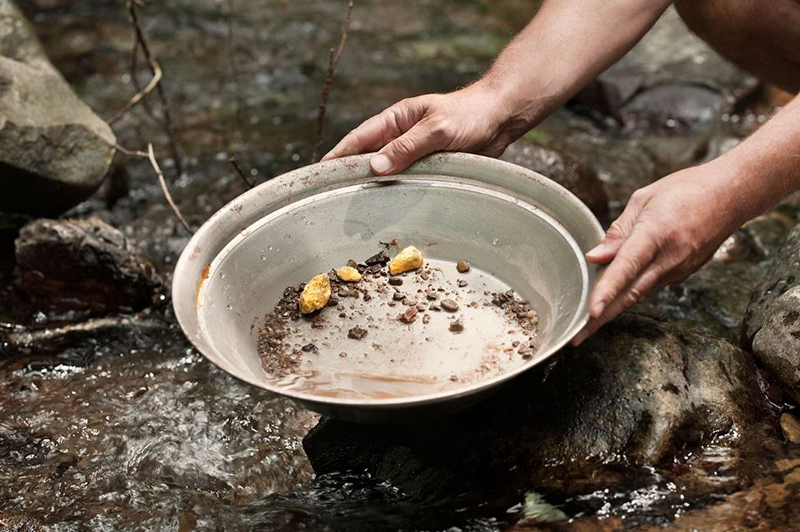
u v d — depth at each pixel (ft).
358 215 5.81
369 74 12.41
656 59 12.19
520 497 4.93
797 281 5.98
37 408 6.48
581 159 10.41
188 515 5.24
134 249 7.81
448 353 5.08
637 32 6.22
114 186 9.38
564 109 11.99
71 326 7.45
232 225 5.33
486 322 5.30
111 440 6.10
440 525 4.88
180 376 6.83
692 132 11.26
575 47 6.13
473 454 5.19
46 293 7.72
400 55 13.02
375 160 5.74
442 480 5.17
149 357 7.09
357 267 5.80
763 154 4.99
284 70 12.46
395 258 5.73
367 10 14.40
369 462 5.48
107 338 7.34
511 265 5.53
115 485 5.64
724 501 4.73
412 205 5.82
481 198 5.66
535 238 5.38
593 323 4.67
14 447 6.05
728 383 5.34
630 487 4.86
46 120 7.91
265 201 5.51
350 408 4.28
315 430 5.65
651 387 5.15
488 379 4.44
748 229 8.61
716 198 4.85
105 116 11.10
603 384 5.20
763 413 5.35
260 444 6.03
